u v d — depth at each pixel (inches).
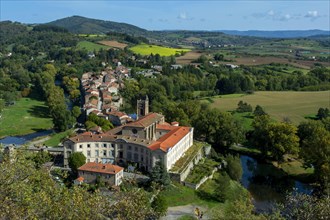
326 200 3097.9
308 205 3053.6
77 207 2361.0
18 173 2425.0
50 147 7549.2
